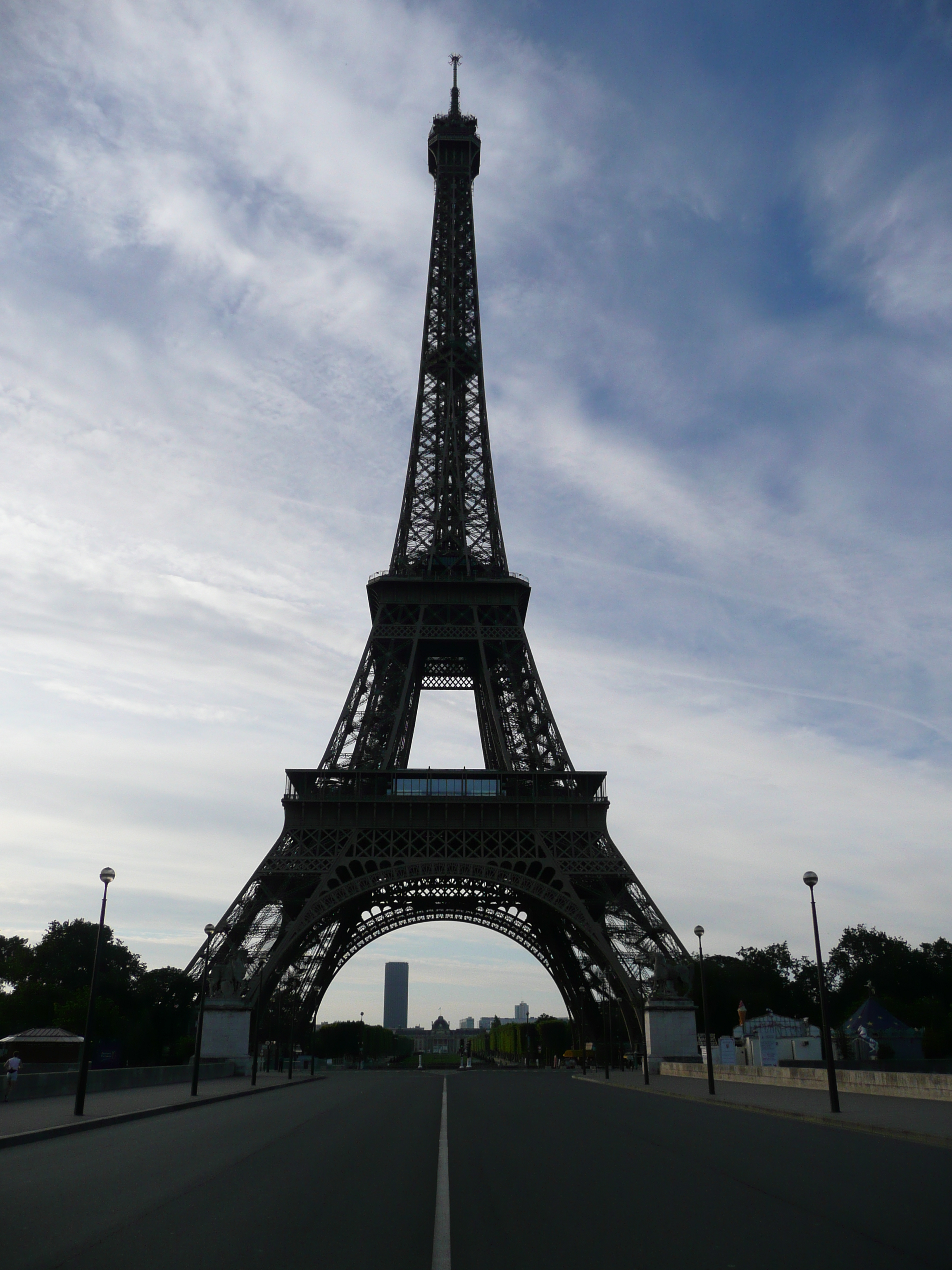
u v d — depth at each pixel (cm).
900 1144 4094
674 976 11988
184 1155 3650
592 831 12388
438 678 15625
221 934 11912
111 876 6028
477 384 15750
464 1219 2378
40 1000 16162
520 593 14100
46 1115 5281
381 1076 13550
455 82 17962
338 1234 2186
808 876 6262
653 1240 2136
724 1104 6688
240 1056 11638
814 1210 2494
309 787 12650
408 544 14512
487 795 12575
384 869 11975
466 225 17062
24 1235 2166
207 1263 1905
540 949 16225
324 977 15712
